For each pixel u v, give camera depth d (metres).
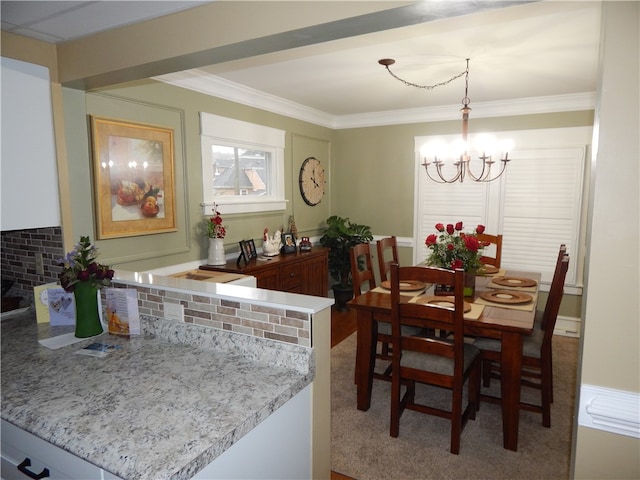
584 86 3.77
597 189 1.11
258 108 4.12
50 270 2.22
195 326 1.73
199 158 3.53
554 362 3.58
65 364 1.56
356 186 5.36
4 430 1.31
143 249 3.11
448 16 1.43
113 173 2.84
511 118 4.43
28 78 1.84
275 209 4.39
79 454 1.07
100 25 1.89
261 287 3.59
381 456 2.29
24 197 1.87
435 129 4.80
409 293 2.87
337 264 5.00
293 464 1.48
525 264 4.49
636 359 1.12
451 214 4.80
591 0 2.07
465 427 2.58
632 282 1.10
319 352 1.54
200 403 1.27
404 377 2.40
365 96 4.18
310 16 1.51
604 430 1.17
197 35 1.74
